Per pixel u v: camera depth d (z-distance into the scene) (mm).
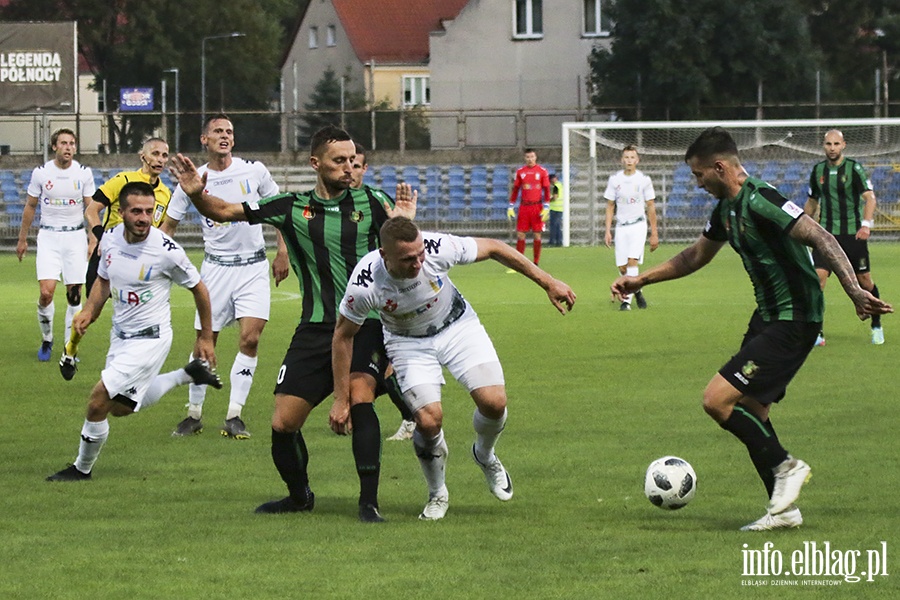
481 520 11203
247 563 9734
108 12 93938
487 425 11250
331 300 11742
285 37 124688
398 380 11242
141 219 13312
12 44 61812
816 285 10625
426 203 65688
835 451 14039
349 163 11688
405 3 101438
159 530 10898
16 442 15445
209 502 12141
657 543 10242
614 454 14156
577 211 63812
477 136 76562
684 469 11133
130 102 70812
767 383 10594
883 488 12203
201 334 14219
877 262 46812
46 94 62281
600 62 71000
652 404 17531
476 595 8805
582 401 17828
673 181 62875
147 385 13516
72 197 23859
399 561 9766
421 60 98562
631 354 22922
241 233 16344
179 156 11469
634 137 65250
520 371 20859
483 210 65375
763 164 62938
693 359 22141
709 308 31781
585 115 72000
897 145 62125
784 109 68812
